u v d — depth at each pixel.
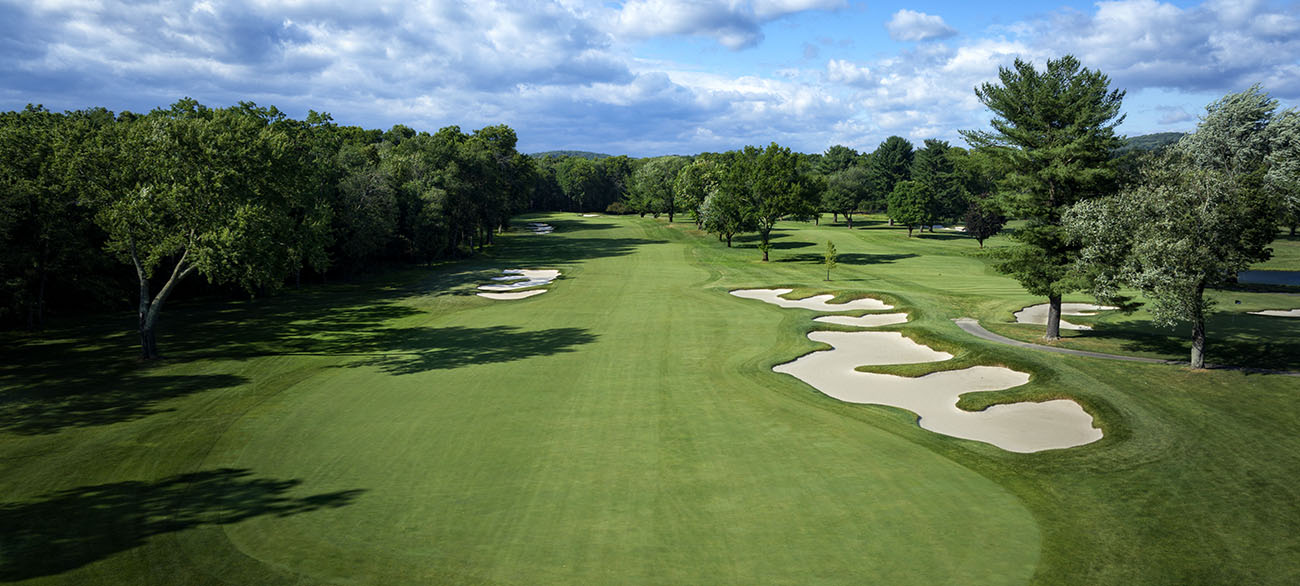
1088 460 19.06
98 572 12.96
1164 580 12.66
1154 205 25.00
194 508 15.98
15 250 36.25
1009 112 34.31
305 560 13.42
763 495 16.55
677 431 21.70
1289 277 60.91
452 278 63.53
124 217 29.48
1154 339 33.47
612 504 16.08
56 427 22.09
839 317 43.38
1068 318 40.34
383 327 40.59
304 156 51.91
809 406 24.69
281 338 37.19
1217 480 17.45
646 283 59.44
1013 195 33.88
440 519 15.30
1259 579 12.72
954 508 15.79
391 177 69.38
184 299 50.88
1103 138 31.64
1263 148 51.09
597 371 29.86
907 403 25.95
